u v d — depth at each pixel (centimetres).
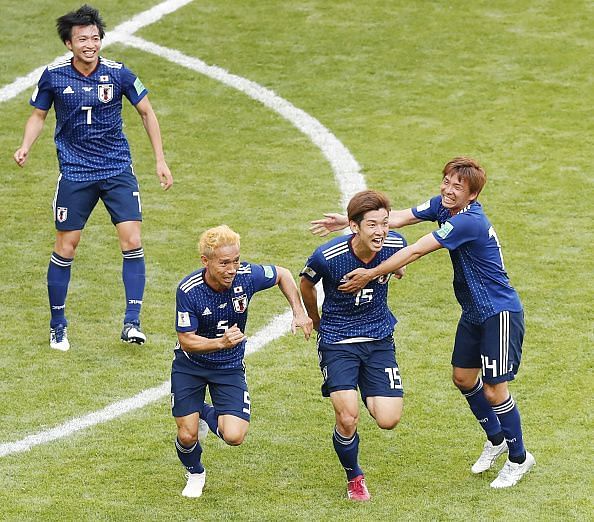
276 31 5881
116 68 3328
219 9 6125
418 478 2609
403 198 4362
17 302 3625
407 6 6103
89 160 3300
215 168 4656
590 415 2894
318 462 2694
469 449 2755
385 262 2439
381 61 5575
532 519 2384
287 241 4050
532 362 3191
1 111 5116
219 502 2494
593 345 3291
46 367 3216
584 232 4069
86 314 3556
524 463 2558
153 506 2472
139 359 3275
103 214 4269
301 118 5084
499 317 2500
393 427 2481
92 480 2594
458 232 2459
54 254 3309
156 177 4578
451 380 3114
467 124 4975
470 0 6147
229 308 2462
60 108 3291
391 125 4994
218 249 2353
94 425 2881
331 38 5800
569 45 5662
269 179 4559
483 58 5569
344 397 2448
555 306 3544
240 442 2461
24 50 5644
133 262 3334
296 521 2397
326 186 4491
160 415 2939
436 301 3606
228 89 5350
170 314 3556
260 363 3231
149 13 6069
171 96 5284
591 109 5072
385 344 2539
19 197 4400
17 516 2414
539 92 5241
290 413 2942
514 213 4212
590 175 4503
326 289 2517
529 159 4644
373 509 2448
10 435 2825
